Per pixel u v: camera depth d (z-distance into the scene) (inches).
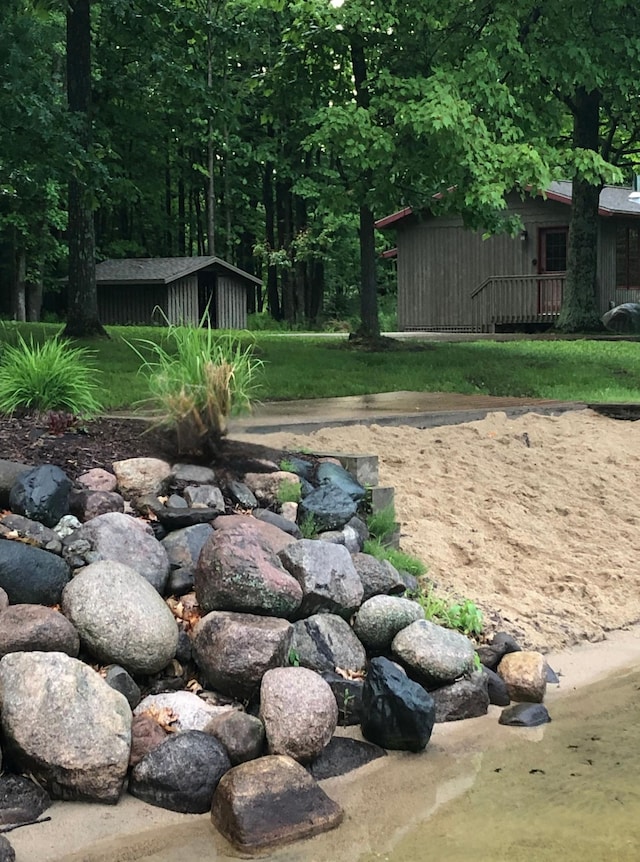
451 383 532.1
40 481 230.7
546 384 553.6
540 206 1131.3
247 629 203.9
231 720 187.8
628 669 251.1
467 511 321.4
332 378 528.1
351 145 607.8
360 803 178.4
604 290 1123.3
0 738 178.1
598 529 333.7
